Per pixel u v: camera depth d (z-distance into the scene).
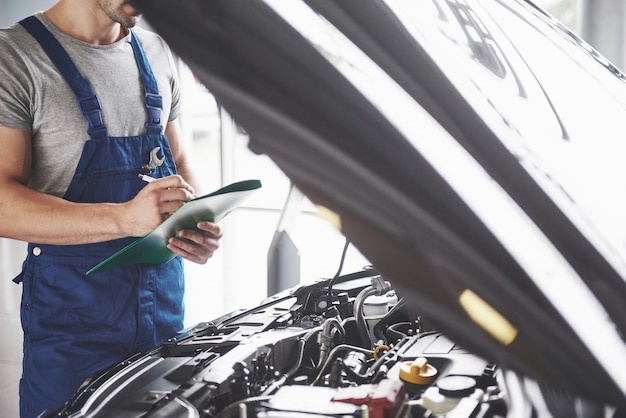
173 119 1.81
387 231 0.70
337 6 0.79
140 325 1.57
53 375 1.50
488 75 0.90
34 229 1.38
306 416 0.91
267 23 0.70
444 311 0.69
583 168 0.87
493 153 0.77
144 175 1.47
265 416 0.90
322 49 0.72
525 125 0.86
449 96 0.79
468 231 0.70
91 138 1.53
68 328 1.51
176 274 1.67
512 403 0.77
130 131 1.61
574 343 0.68
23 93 1.44
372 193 0.70
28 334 1.53
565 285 0.71
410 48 0.80
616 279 0.74
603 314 0.71
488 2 1.13
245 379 1.05
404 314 1.43
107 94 1.57
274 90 0.70
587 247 0.75
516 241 0.71
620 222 0.83
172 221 1.24
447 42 0.88
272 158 0.71
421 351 1.16
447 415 0.88
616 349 0.70
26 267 1.54
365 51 0.77
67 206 1.40
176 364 1.12
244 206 4.94
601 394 0.68
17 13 4.12
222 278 3.92
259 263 4.08
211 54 0.68
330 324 1.29
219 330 1.30
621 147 0.98
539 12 1.26
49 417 0.99
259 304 1.48
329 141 0.70
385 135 0.71
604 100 1.08
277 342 1.20
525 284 0.69
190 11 0.68
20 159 1.44
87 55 1.55
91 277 1.52
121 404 0.98
